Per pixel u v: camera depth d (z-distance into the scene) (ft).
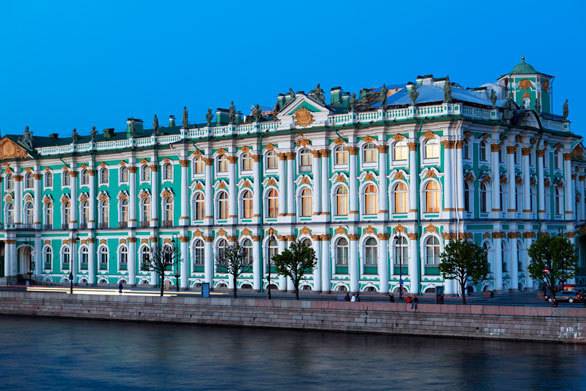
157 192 366.02
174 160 362.12
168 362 217.56
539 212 333.01
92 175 384.06
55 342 251.80
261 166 338.54
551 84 364.17
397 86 353.31
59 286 390.42
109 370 210.79
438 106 298.15
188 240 355.77
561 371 193.57
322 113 320.91
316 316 258.57
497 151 311.88
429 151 301.63
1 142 416.87
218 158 351.05
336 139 319.47
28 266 413.18
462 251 265.54
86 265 385.91
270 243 335.67
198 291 350.43
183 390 188.75
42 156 400.67
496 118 311.88
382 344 232.12
